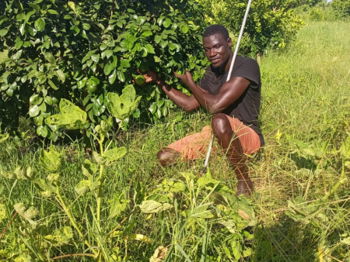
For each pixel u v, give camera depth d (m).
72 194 2.39
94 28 3.45
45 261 1.67
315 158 2.27
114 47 3.15
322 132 3.52
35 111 3.19
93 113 3.28
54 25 3.14
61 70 3.17
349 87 4.93
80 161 2.85
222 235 1.99
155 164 3.01
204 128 3.16
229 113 3.13
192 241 1.92
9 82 3.20
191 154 3.03
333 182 2.44
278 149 3.14
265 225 2.10
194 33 3.72
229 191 1.90
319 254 1.92
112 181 2.54
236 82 2.93
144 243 2.07
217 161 2.93
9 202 2.05
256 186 2.81
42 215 2.06
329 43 10.18
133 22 3.26
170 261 1.72
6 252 1.67
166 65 3.32
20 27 3.00
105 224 1.98
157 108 3.49
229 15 8.48
